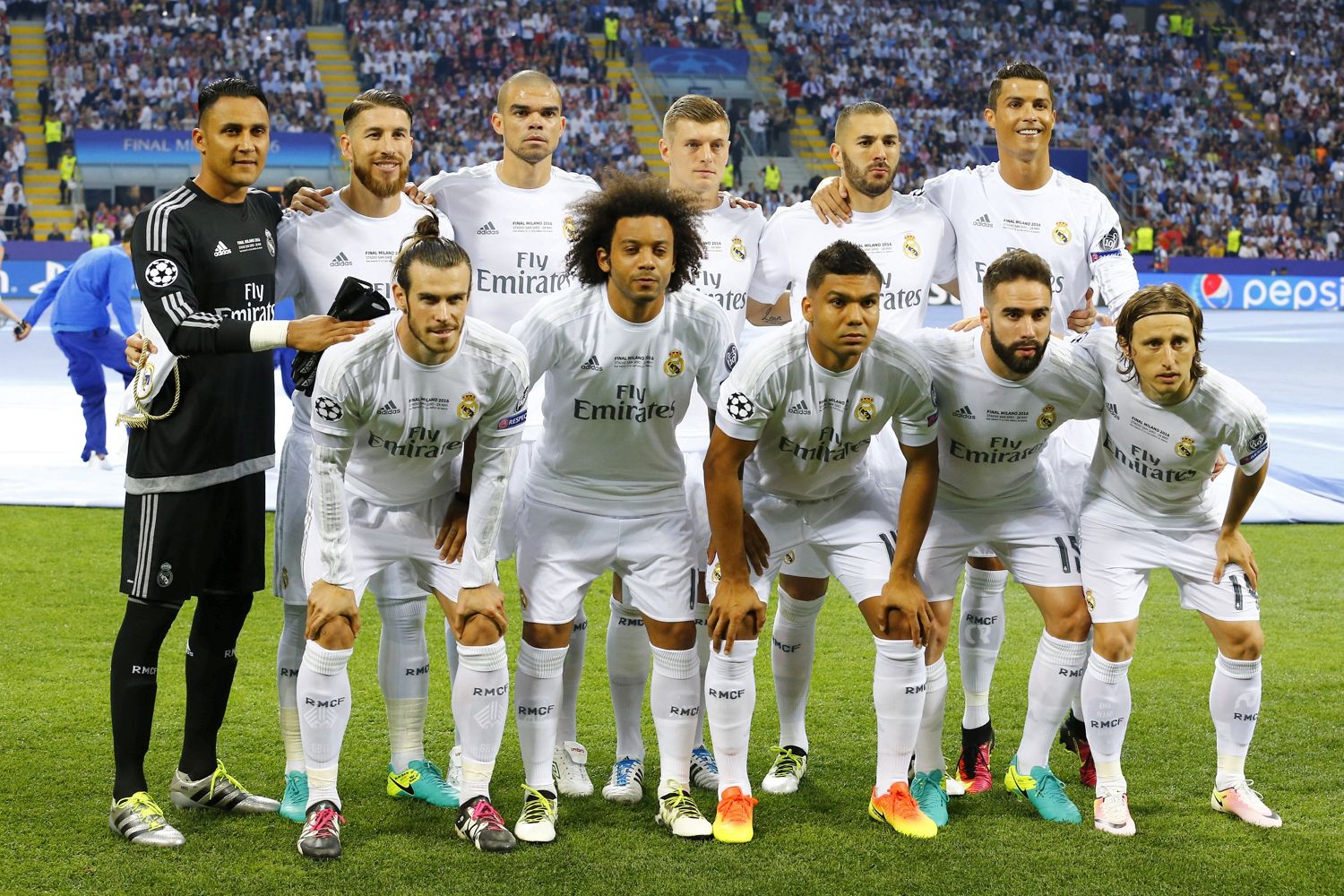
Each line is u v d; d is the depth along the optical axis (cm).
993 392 390
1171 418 382
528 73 471
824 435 386
